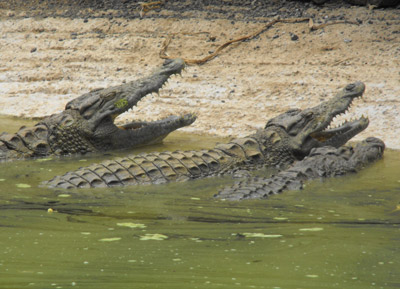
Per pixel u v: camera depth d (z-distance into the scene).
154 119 38.81
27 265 14.61
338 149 29.16
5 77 48.94
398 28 50.56
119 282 13.52
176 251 15.92
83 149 32.75
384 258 15.52
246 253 15.85
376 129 34.78
